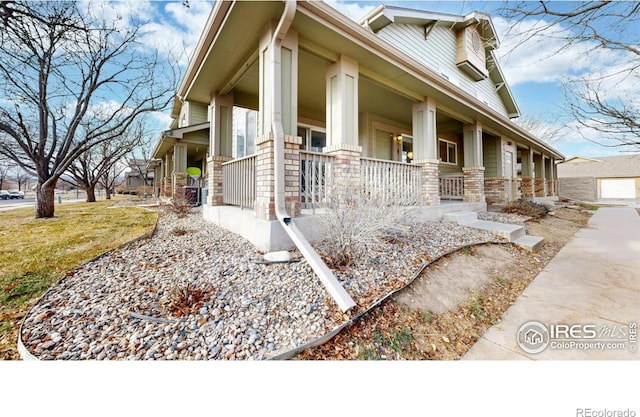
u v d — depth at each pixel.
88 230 4.58
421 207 5.40
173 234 4.35
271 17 3.50
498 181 9.62
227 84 5.16
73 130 6.69
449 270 3.37
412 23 7.92
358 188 3.59
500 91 12.16
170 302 2.26
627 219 8.79
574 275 3.70
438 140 9.91
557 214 9.05
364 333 2.10
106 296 2.34
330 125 4.47
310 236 3.63
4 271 2.75
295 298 2.38
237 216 4.24
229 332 1.95
